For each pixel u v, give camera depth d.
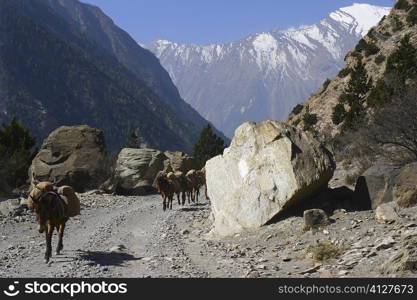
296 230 16.12
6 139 49.38
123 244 16.92
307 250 13.83
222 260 13.76
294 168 17.59
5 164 42.62
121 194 40.91
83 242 17.09
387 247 11.98
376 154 24.58
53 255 14.33
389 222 14.54
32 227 21.06
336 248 13.24
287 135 18.66
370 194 17.02
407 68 42.66
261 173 18.33
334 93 68.38
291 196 17.27
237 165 19.42
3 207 24.95
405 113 22.81
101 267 12.59
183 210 28.09
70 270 12.11
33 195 13.28
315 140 18.61
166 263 13.37
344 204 17.73
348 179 24.09
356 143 27.52
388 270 10.36
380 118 23.70
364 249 12.36
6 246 16.41
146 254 14.95
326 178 17.88
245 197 18.39
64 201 13.90
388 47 68.56
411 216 14.60
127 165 41.94
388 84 36.50
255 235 16.88
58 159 39.94
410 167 16.69
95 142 41.56
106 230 20.16
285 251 14.47
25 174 44.91
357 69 58.06
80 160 39.97
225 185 19.58
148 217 25.17
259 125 19.52
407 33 68.38
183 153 55.53
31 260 13.55
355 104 46.03
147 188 41.62
